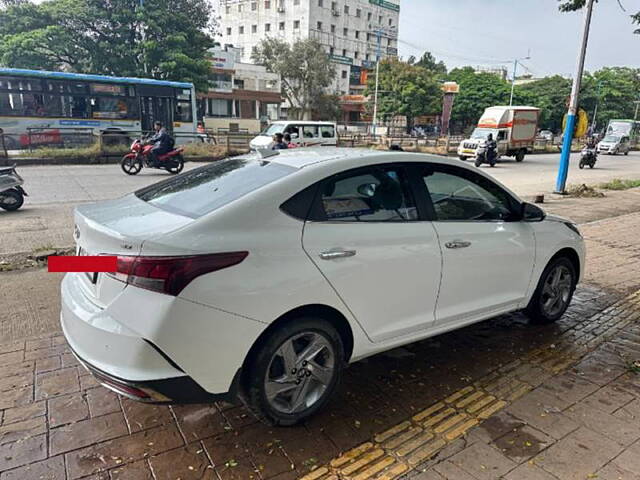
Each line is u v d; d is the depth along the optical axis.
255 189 2.56
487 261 3.41
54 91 18.09
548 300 4.20
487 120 25.56
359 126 57.75
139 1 28.75
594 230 8.48
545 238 3.90
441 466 2.42
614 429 2.76
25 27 27.77
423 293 3.05
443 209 3.21
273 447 2.54
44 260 5.61
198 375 2.28
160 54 28.39
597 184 16.39
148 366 2.20
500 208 3.63
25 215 8.32
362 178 2.86
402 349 3.77
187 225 2.32
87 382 3.11
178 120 20.78
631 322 4.41
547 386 3.24
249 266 2.32
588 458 2.50
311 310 2.59
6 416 2.74
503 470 2.40
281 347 2.51
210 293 2.22
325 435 2.65
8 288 4.72
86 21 27.89
